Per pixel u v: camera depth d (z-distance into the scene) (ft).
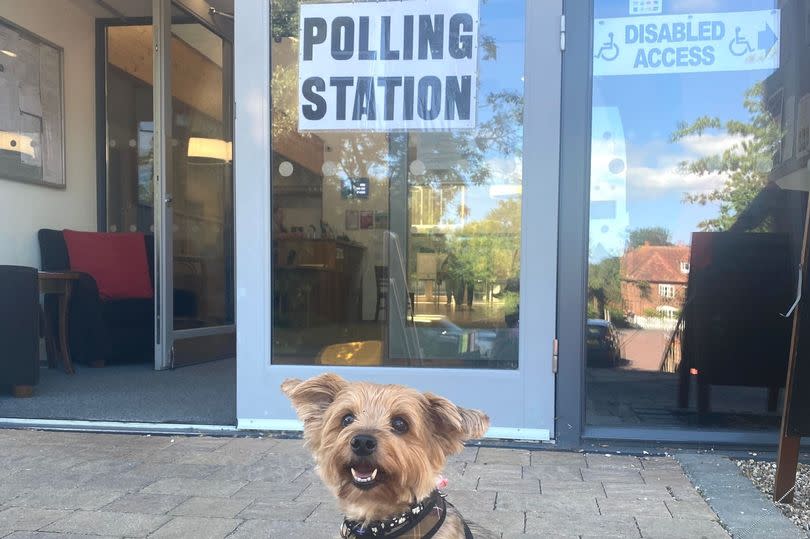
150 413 15.72
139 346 22.63
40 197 21.80
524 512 10.11
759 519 9.72
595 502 10.51
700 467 12.05
